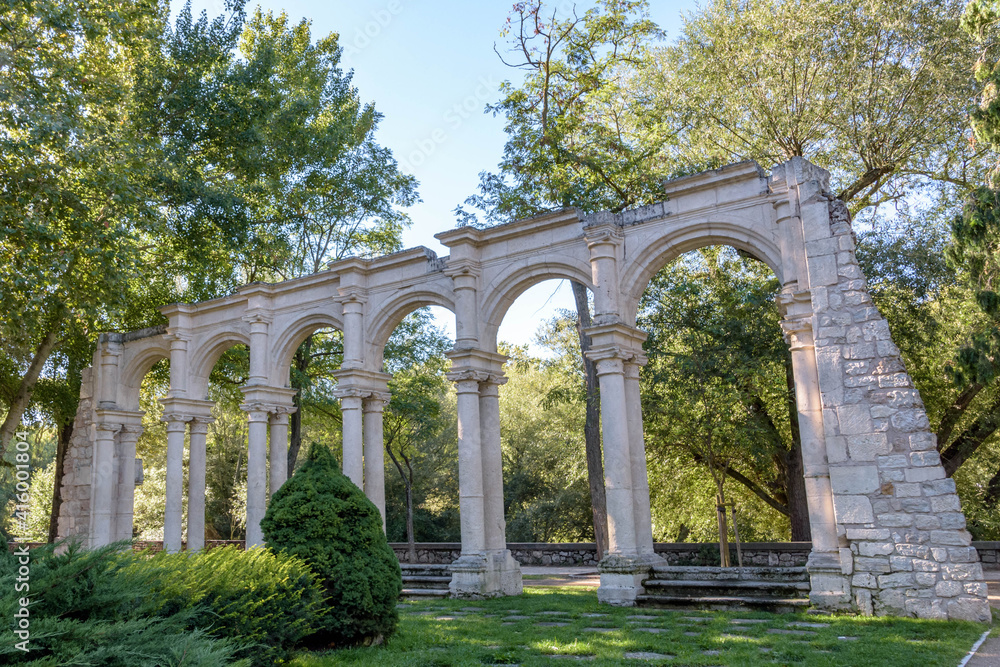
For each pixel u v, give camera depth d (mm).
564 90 22016
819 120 20219
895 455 11461
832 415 12031
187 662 5098
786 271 13047
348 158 27016
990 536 24062
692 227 14516
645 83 23750
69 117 17203
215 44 23219
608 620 11422
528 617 12086
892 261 19391
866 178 20062
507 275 16766
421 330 29672
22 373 23656
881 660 7887
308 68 27672
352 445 18047
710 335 20203
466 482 16094
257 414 19750
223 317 21438
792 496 21875
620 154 21625
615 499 14156
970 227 13547
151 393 30141
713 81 21516
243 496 37094
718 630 10133
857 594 11383
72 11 17062
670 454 23641
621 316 14969
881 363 11789
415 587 16703
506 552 16234
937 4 19266
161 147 21125
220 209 22609
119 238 18641
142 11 20781
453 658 8336
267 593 7645
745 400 19734
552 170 21578
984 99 13977
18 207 16922
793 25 20047
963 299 19203
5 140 16031
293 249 27656
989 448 24219
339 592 8867
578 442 28562
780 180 13344
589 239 15320
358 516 9422
